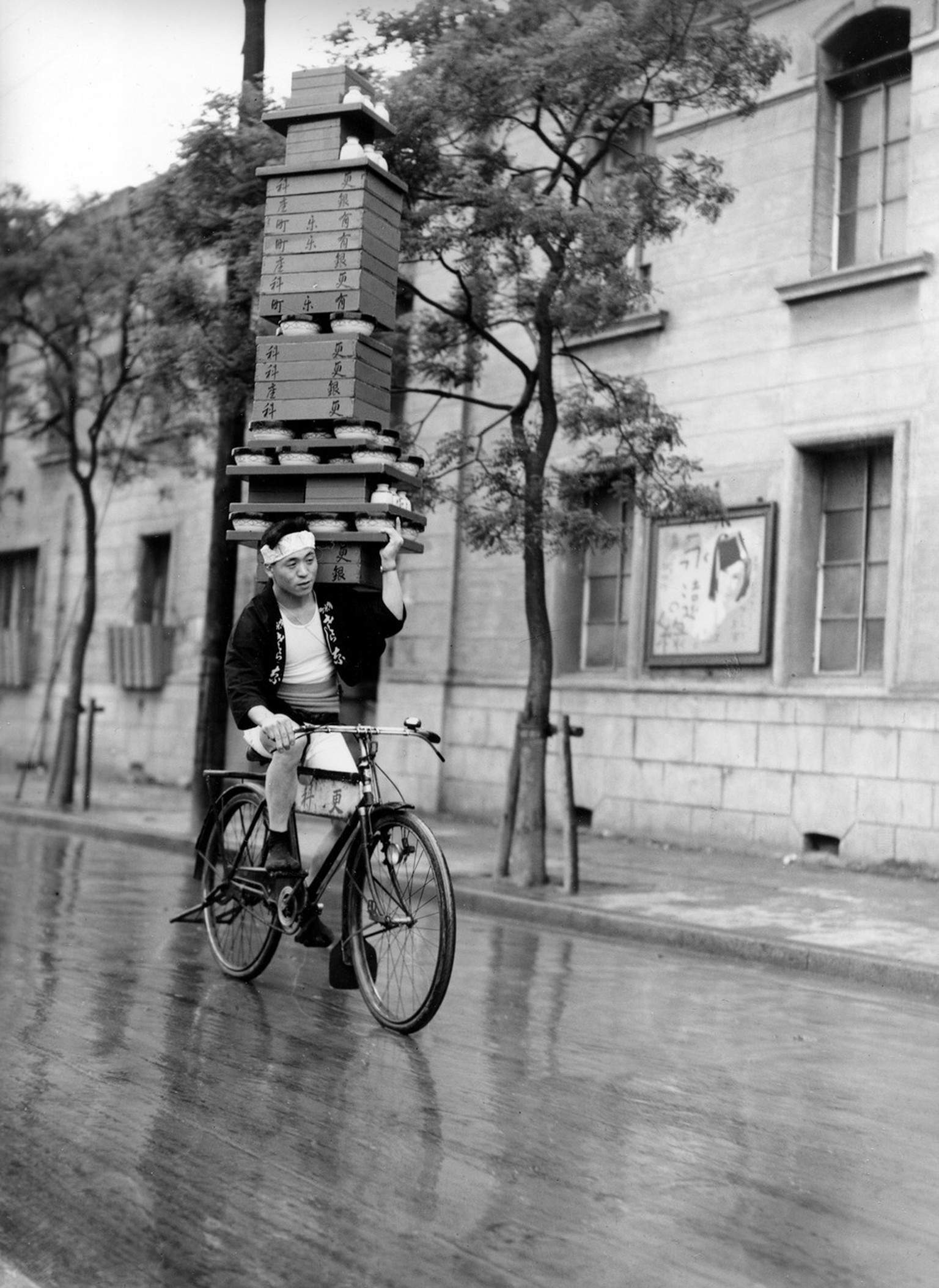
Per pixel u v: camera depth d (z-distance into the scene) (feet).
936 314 40.60
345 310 20.49
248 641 19.24
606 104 34.86
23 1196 11.98
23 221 55.67
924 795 39.58
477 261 34.06
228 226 36.96
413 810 18.52
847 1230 11.84
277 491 20.58
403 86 32.68
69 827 51.70
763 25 45.47
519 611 52.60
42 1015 18.69
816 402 43.39
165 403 54.80
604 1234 11.49
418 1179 12.66
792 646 43.75
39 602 85.46
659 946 29.09
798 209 44.39
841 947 26.86
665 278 47.96
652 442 35.70
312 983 21.72
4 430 83.35
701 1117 15.23
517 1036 18.84
